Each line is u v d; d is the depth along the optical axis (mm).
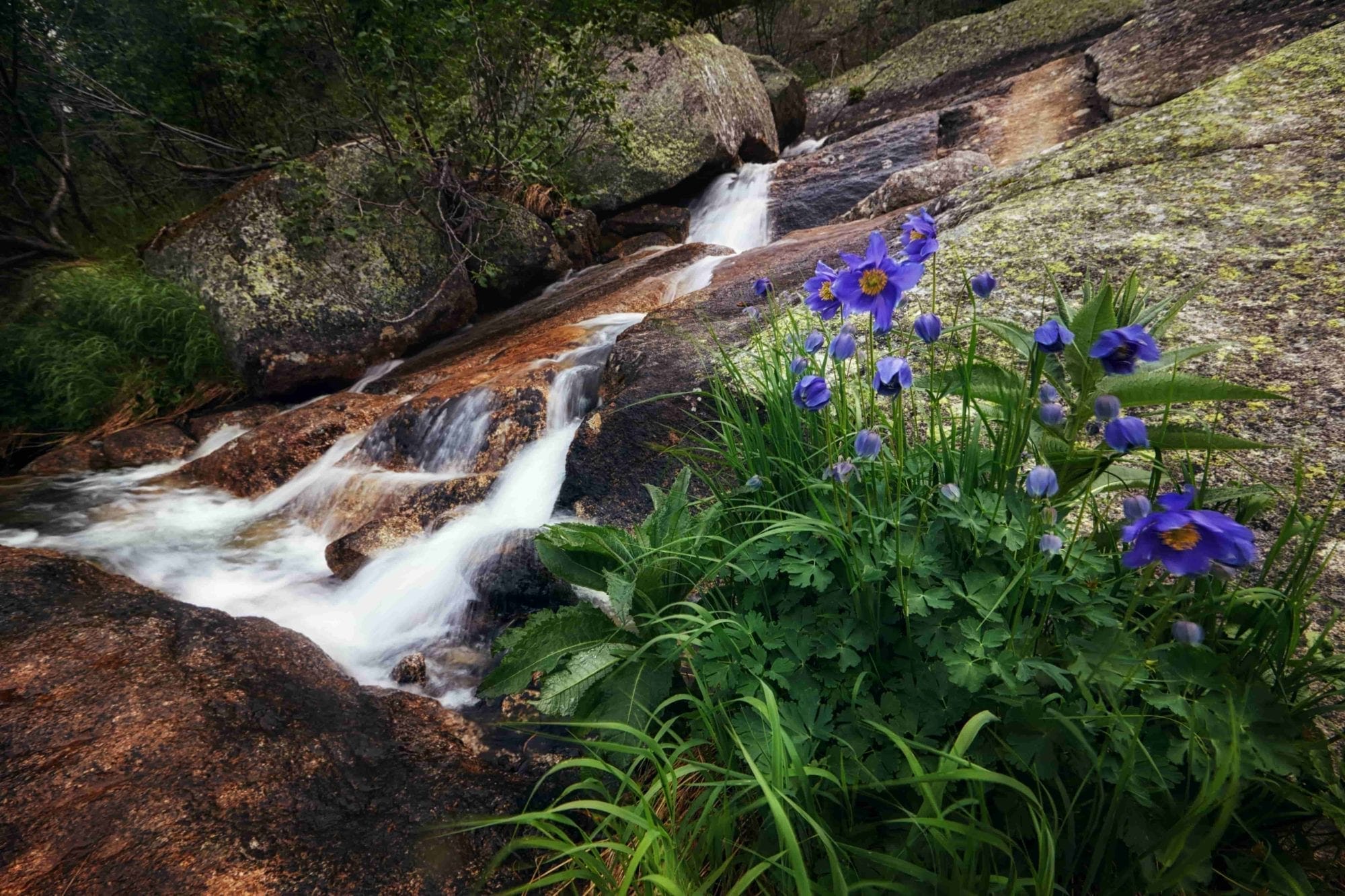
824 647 1563
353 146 6734
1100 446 1478
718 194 8688
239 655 2459
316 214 6184
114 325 6168
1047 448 1624
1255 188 3119
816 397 1543
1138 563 1126
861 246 4477
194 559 3730
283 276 5961
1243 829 1300
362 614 3127
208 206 6250
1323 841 1314
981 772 1114
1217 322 2479
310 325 5879
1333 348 2250
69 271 6742
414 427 4254
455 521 3436
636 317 5332
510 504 3424
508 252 6953
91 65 7641
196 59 7707
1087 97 6945
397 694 2488
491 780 2029
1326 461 1938
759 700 1451
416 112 6387
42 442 5660
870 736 1459
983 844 1271
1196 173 3361
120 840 1687
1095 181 3654
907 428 2227
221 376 6219
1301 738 1295
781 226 7816
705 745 1857
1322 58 3865
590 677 1911
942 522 1609
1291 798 1223
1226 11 6402
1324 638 1359
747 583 1883
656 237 8141
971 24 10820
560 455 3605
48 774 1881
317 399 5770
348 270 6176
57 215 8500
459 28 6047
